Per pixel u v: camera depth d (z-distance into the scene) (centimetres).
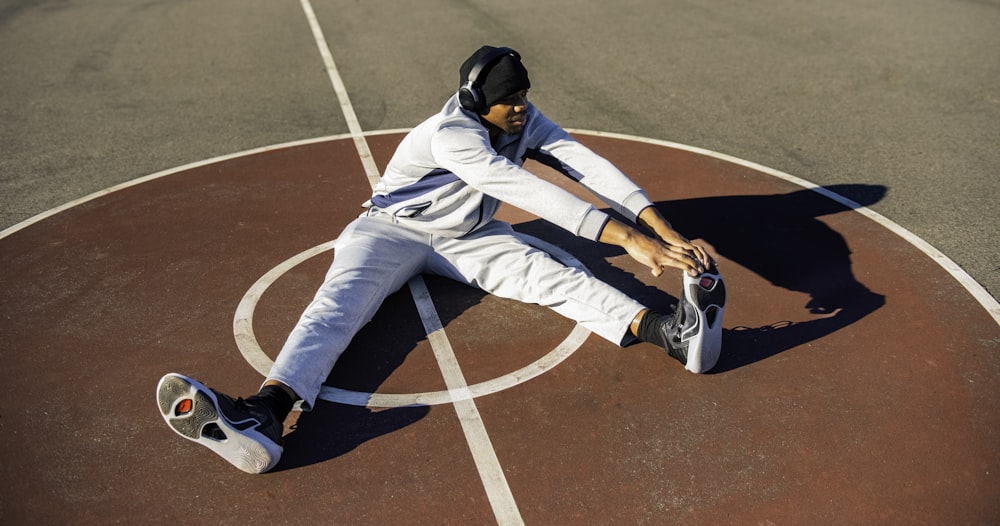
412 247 421
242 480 335
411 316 434
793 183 594
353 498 325
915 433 353
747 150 655
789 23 1026
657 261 356
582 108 753
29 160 659
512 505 320
